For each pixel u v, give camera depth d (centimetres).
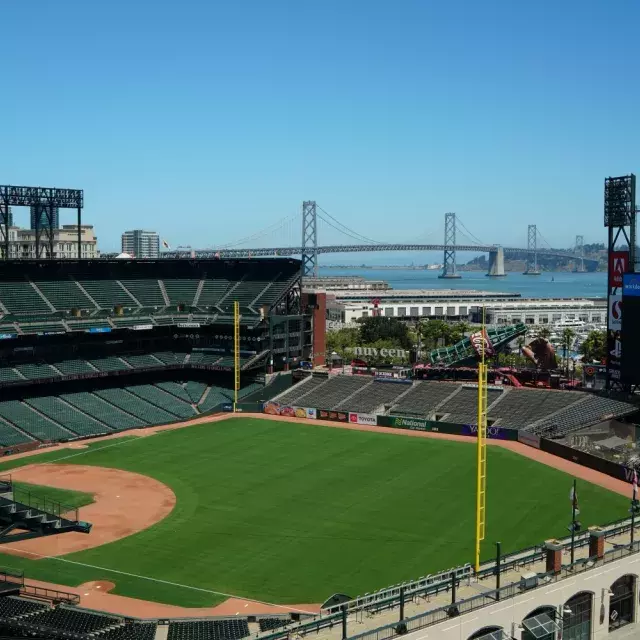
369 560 6888
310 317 15538
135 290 15412
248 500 8662
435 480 9319
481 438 5953
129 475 9725
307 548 7194
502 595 4944
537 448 10819
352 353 18175
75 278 15012
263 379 14212
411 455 10575
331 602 5494
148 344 14800
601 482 9131
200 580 6519
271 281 15475
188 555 7069
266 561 6912
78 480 9500
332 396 13575
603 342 17225
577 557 5612
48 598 5959
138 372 13912
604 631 5428
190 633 5175
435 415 12312
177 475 9712
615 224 11775
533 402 12044
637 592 5634
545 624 4981
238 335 14738
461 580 5319
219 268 16362
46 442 11331
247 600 6112
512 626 4941
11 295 13850
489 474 9544
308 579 6500
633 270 11544
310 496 8762
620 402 11238
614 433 10875
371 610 4938
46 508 8312
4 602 5634
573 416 11319
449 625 4678
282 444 11312
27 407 12219
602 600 5400
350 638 4394
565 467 9819
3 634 5044
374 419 12562
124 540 7456
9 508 5753
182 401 13775
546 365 13888
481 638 4797
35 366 12925
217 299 15475
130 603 6059
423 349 19788
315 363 15675
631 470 9088
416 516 8019
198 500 8681
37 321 13238
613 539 5950
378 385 13625
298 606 5994
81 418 12300
